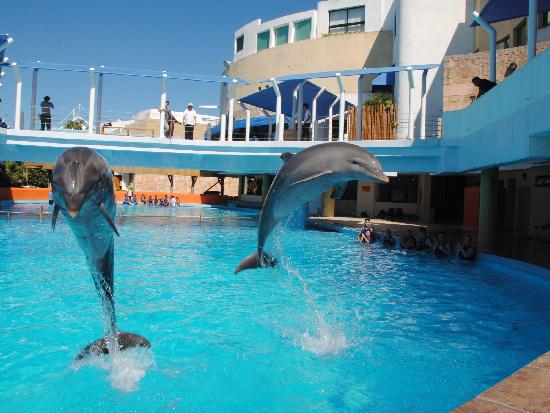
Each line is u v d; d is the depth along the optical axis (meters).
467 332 6.75
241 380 5.10
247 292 8.95
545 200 15.88
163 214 25.83
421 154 16.80
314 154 4.93
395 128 19.16
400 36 22.98
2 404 4.49
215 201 36.75
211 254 13.15
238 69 37.09
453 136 15.86
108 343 5.23
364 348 6.07
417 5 22.53
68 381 4.95
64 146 18.67
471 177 23.22
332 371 5.36
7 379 5.00
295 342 6.27
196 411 4.43
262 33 37.84
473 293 9.06
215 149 19.42
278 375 5.24
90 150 3.62
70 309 7.51
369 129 19.31
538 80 8.84
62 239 14.80
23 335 6.32
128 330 6.62
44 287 8.86
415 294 8.96
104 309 4.89
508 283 9.94
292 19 35.12
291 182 5.06
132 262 11.77
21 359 5.52
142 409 4.45
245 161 19.41
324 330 6.76
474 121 13.87
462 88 18.23
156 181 42.88
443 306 8.12
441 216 23.98
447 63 18.45
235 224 21.25
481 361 5.67
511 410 2.55
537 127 8.58
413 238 14.45
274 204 5.31
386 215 24.47
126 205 32.75
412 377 5.21
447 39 22.55
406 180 24.88
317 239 16.67
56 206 3.59
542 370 3.12
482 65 17.89
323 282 9.94
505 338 6.49
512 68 15.68
